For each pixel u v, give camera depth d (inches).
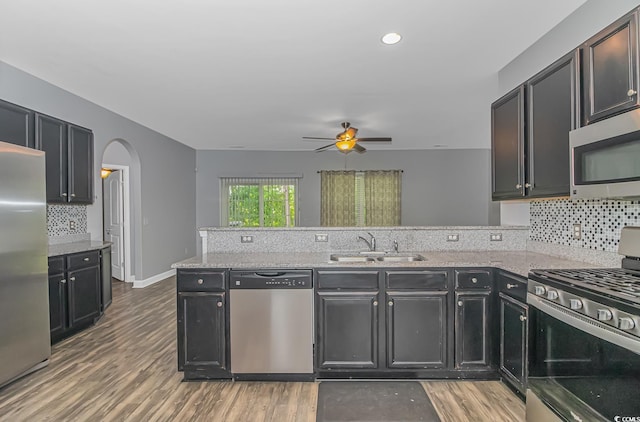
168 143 239.9
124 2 79.0
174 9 82.0
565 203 100.7
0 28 90.8
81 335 131.7
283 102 156.2
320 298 94.4
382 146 279.3
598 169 65.3
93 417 79.7
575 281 62.9
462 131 220.4
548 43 92.8
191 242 279.4
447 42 98.7
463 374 96.3
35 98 125.6
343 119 187.6
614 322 52.1
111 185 227.0
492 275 94.0
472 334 94.2
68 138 138.3
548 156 83.4
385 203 293.7
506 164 101.4
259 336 94.9
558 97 79.8
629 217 79.3
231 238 116.6
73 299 129.9
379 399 87.0
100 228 167.6
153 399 87.2
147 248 213.6
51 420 78.4
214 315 94.4
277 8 81.7
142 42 98.7
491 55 107.2
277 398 87.7
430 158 294.5
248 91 141.3
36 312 101.4
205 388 92.5
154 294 191.5
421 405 84.1
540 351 70.4
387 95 146.8
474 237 118.6
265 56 108.1
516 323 84.2
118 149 207.3
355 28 91.0
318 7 81.4
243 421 78.2
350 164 295.3
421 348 94.5
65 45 100.7
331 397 88.0
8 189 91.9
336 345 94.7
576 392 60.0
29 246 99.0
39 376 99.2
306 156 294.7
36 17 85.4
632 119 58.1
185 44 99.9
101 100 152.8
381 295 94.3
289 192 295.4
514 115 97.2
